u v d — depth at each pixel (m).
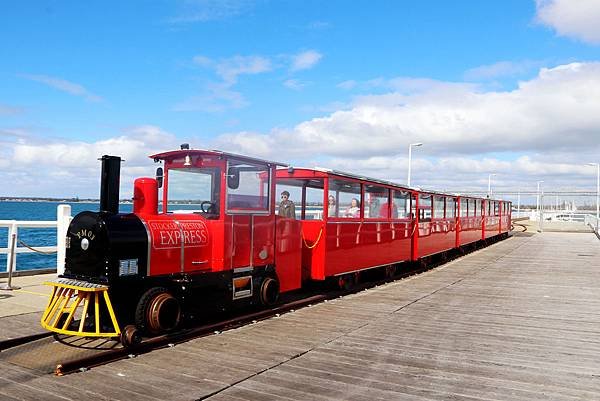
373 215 13.83
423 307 10.26
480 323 8.84
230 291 8.30
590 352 7.05
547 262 19.33
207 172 8.37
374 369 6.12
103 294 6.56
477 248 26.23
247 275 8.73
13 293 9.82
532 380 5.83
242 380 5.61
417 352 6.91
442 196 20.00
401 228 15.55
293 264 10.08
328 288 12.19
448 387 5.55
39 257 19.70
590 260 19.95
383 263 14.26
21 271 11.98
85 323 6.95
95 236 6.72
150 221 7.32
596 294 12.05
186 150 8.26
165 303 6.98
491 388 5.55
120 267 6.68
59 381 5.44
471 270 17.06
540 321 9.03
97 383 5.40
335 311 9.69
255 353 6.66
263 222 9.12
